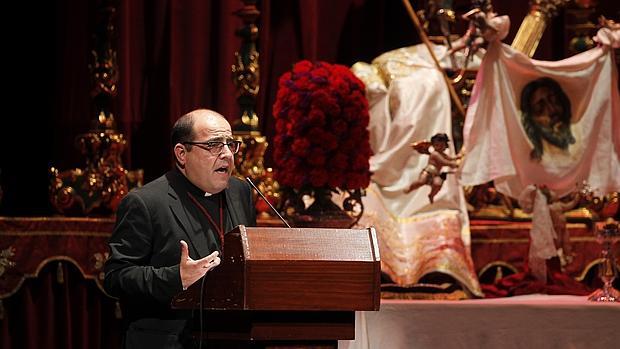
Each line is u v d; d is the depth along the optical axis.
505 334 14.59
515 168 17.06
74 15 18.91
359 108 14.87
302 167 14.85
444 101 17.47
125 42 18.70
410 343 14.38
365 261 9.66
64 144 18.88
